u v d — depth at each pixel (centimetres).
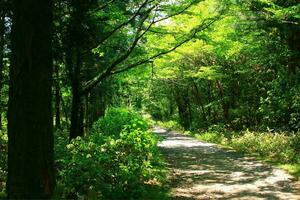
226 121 3416
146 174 1245
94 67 1914
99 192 920
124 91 3791
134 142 1268
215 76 2920
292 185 1282
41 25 543
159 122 6538
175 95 4919
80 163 890
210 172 1551
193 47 2544
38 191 539
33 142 537
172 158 1988
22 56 536
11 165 541
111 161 980
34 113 537
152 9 1349
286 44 2189
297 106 2111
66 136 1995
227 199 1105
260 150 2089
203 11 1586
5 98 2017
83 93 1305
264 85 2784
